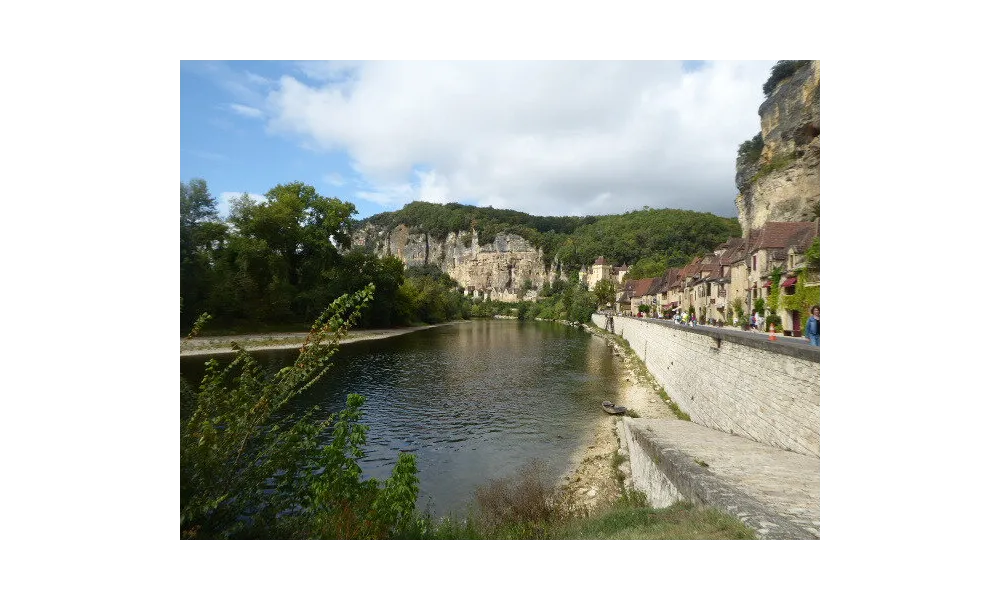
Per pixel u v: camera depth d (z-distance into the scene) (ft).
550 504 29.43
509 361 117.91
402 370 102.37
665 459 27.32
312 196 176.45
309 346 15.92
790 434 29.22
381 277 200.03
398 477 17.46
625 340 152.46
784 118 115.03
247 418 14.76
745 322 93.20
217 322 114.01
